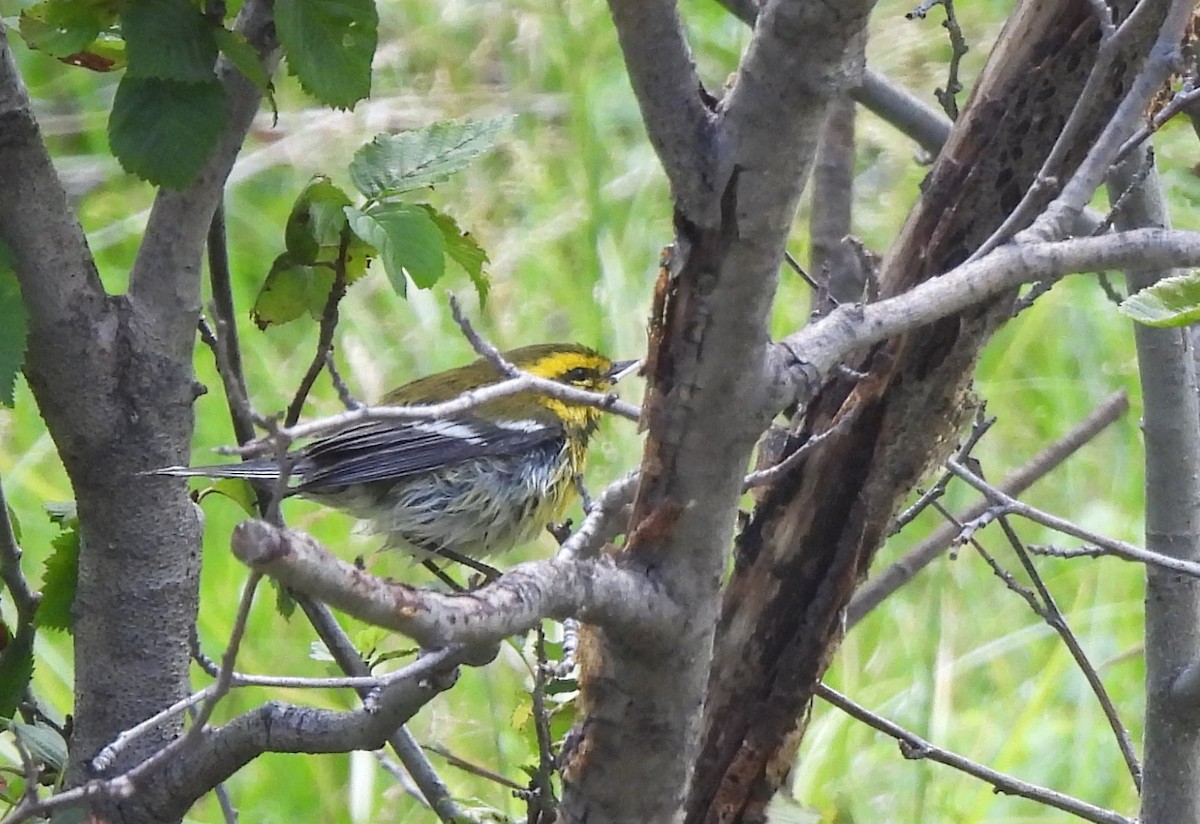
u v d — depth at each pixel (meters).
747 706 5.84
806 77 3.73
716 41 14.79
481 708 9.83
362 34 4.59
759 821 5.93
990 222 5.65
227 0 5.07
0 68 4.75
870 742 10.09
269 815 9.47
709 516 4.24
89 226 13.89
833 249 7.92
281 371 12.64
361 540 11.25
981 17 14.14
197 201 5.05
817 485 5.71
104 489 5.15
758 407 4.14
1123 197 5.30
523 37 14.90
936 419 5.63
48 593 5.50
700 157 3.86
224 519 11.38
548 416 8.60
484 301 5.51
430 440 8.26
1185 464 6.20
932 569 11.38
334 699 10.02
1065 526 5.37
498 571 8.55
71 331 5.00
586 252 13.27
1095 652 11.09
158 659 5.29
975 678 11.10
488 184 13.76
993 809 10.01
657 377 4.19
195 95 4.67
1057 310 13.70
